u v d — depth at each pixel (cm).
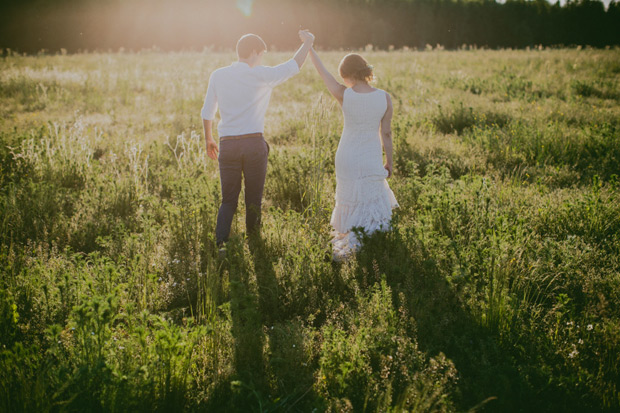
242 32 4544
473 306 306
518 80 1261
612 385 243
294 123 859
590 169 598
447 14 5384
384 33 5147
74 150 621
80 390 217
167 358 237
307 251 367
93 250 421
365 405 223
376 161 411
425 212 448
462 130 845
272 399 246
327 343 269
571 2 5288
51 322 298
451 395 243
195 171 589
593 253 371
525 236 400
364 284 345
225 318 318
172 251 412
